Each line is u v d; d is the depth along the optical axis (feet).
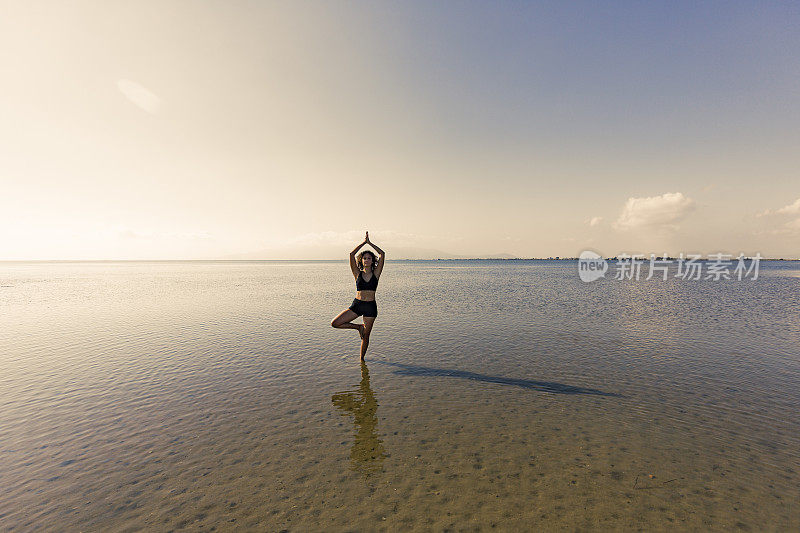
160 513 12.10
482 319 51.11
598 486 13.42
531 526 11.32
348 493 13.10
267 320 51.70
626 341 37.40
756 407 20.67
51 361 30.76
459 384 24.97
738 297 80.28
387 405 21.35
